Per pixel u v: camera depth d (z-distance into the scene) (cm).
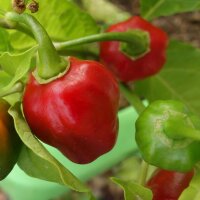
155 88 40
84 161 27
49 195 46
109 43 34
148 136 26
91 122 26
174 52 39
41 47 25
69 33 34
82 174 46
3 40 31
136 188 26
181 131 26
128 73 34
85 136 26
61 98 25
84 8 54
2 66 26
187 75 40
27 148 27
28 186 45
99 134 26
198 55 39
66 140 26
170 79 40
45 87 26
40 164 26
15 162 27
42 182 46
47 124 26
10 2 30
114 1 66
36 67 26
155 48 34
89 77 26
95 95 26
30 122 26
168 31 67
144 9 39
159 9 39
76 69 26
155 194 29
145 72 34
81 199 64
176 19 67
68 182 24
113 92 27
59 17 33
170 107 27
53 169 26
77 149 27
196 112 40
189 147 26
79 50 34
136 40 33
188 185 28
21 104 27
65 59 26
